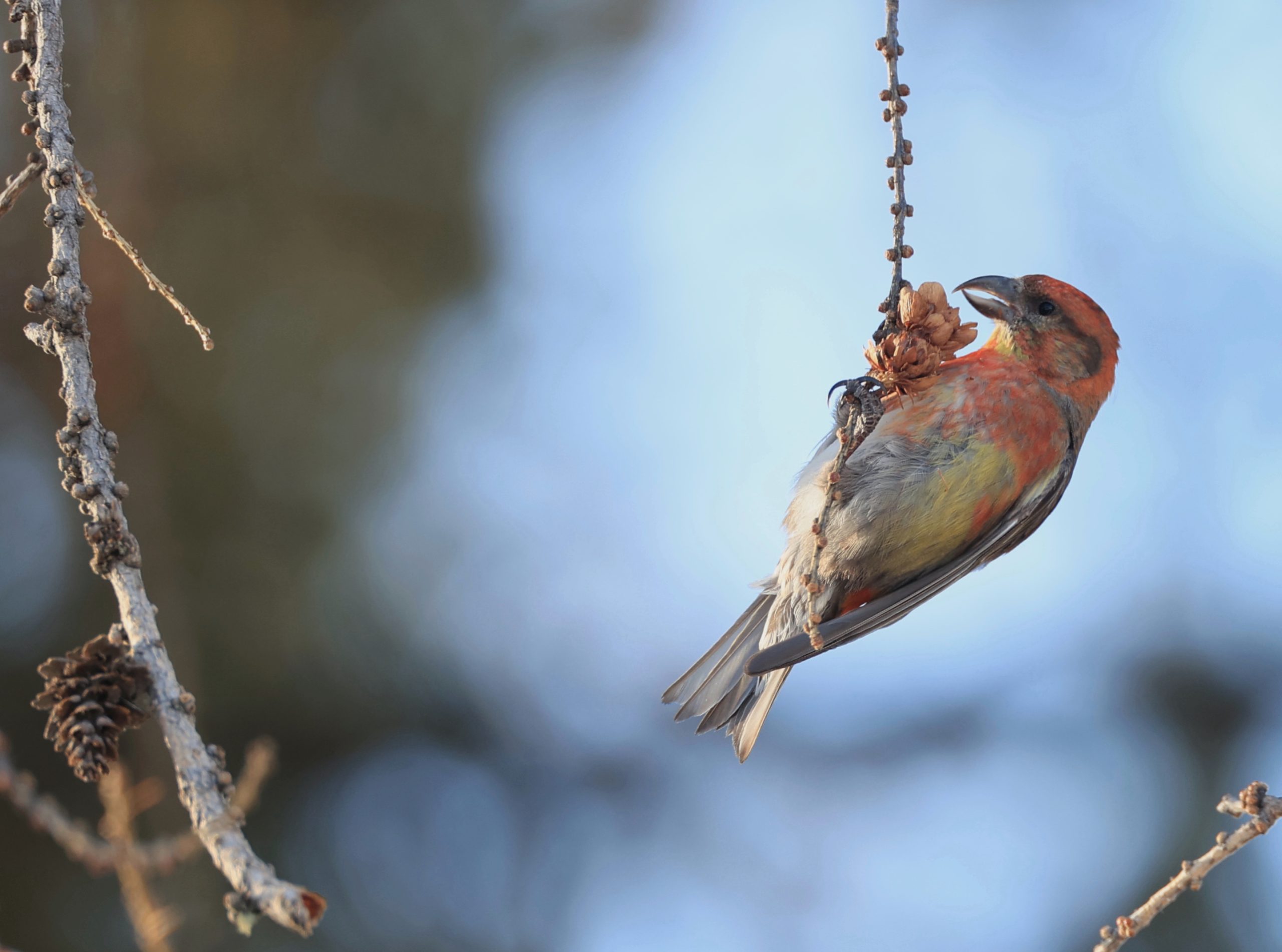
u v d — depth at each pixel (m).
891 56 5.57
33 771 10.90
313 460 12.46
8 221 11.55
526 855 13.13
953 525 6.89
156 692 3.79
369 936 11.91
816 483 7.02
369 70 13.30
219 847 3.47
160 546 11.38
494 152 13.82
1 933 10.34
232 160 12.62
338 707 12.45
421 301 13.29
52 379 11.58
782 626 7.29
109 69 12.05
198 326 4.47
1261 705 13.40
